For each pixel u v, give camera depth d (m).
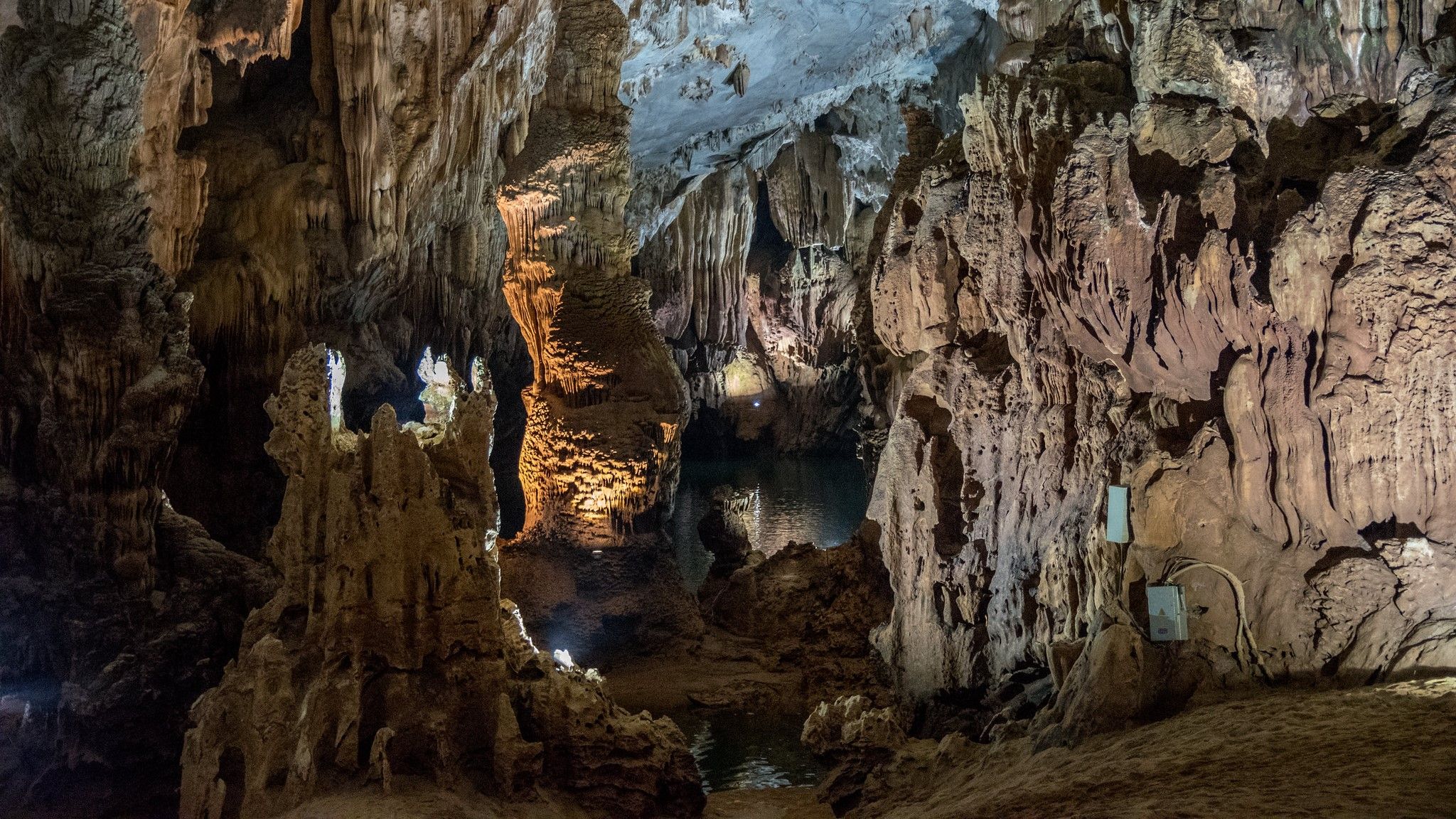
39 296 8.46
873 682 10.34
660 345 12.30
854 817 6.67
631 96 17.83
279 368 12.75
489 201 16.08
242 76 12.20
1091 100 8.05
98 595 8.20
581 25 12.12
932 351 9.21
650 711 10.17
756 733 9.64
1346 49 7.49
